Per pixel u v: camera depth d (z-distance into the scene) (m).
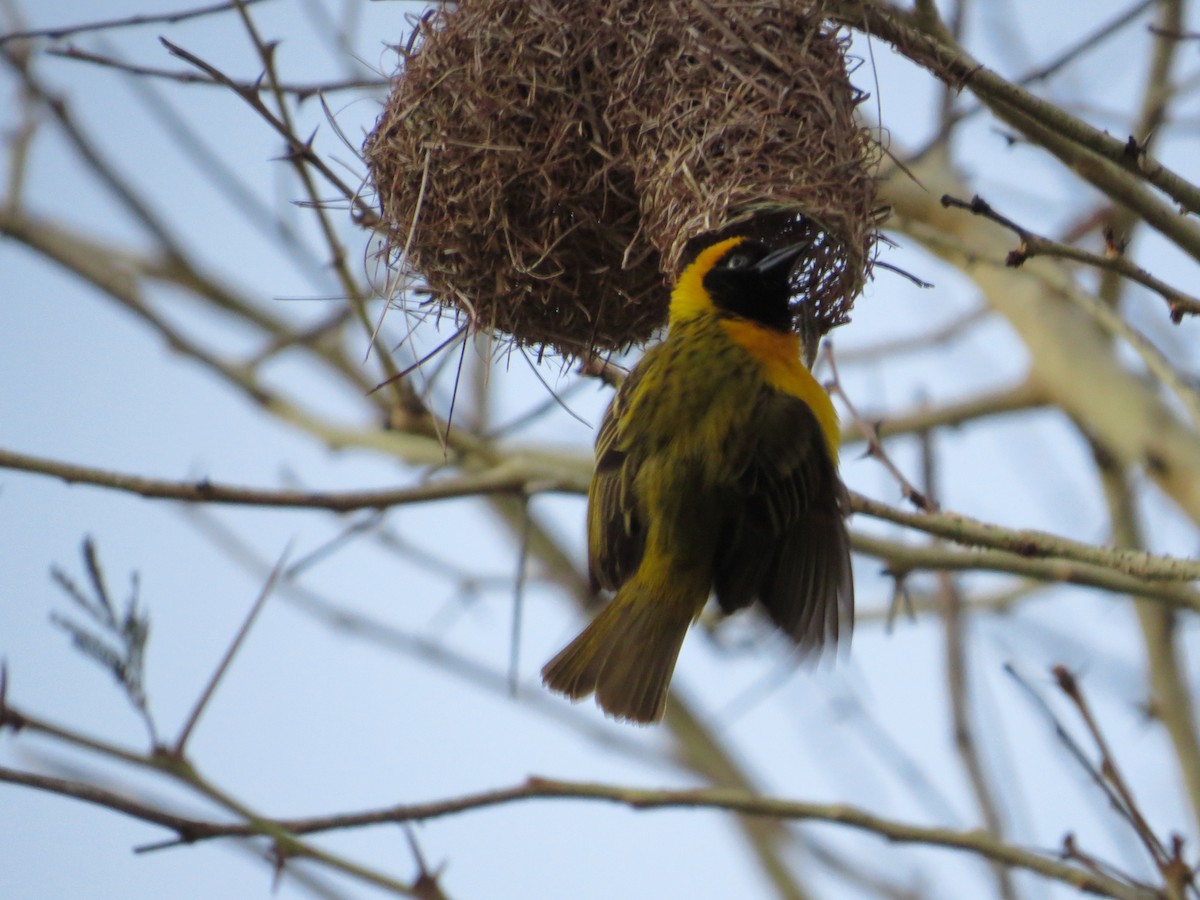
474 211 10.55
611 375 11.00
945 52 9.12
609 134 10.41
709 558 9.99
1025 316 13.95
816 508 9.74
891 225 12.82
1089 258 8.62
